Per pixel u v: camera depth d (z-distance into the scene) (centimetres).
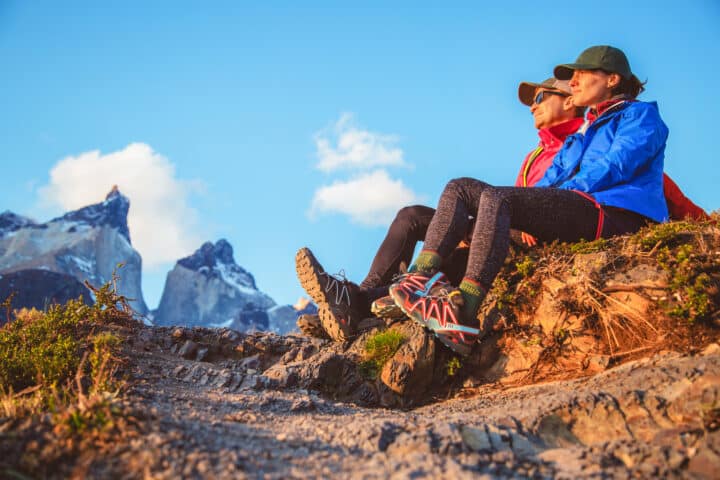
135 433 242
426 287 418
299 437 278
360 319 471
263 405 352
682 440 258
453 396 419
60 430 245
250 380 400
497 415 316
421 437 262
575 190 446
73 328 477
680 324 368
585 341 396
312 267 457
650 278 389
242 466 229
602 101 496
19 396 333
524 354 413
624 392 300
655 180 460
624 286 390
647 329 380
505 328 428
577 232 441
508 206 423
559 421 297
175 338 495
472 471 236
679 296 372
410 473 227
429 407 400
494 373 421
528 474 240
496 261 411
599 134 477
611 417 292
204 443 247
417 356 418
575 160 479
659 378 309
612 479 231
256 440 267
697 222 457
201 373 408
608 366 378
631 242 420
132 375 387
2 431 249
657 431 278
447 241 435
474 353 430
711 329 363
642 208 443
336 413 355
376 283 489
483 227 417
